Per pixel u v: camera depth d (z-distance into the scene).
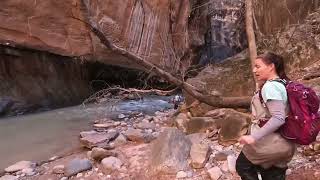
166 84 12.57
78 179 4.53
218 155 4.43
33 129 7.68
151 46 11.67
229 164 4.18
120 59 11.02
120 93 9.57
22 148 6.21
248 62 6.73
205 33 15.35
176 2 12.59
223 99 5.61
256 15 8.43
